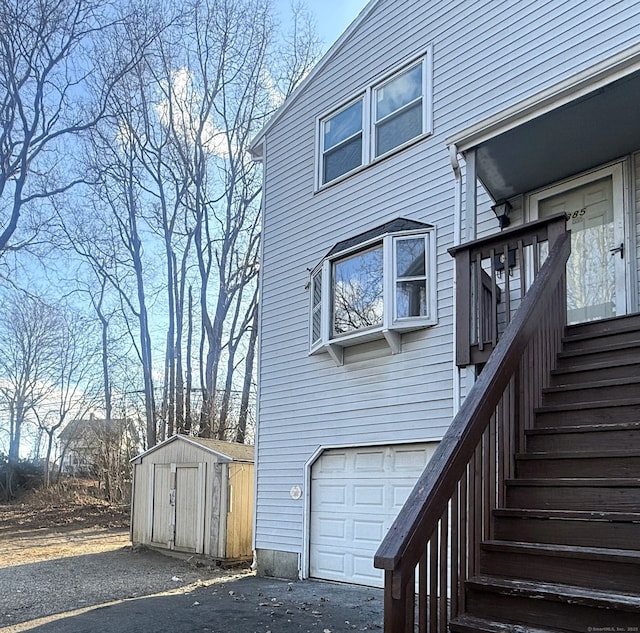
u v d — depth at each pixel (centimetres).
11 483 2355
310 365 877
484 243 482
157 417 2150
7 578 898
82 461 2502
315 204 927
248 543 1074
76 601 721
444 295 721
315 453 841
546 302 405
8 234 1855
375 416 768
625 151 566
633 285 557
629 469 313
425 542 239
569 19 654
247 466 1102
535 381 382
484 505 304
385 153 830
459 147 543
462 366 494
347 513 791
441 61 783
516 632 251
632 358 385
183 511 1134
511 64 701
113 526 1650
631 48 432
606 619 242
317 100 966
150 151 2248
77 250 2181
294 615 602
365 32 904
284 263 962
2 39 1805
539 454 341
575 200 618
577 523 291
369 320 763
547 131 524
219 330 2141
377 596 693
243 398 2083
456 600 271
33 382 2503
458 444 275
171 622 589
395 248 754
